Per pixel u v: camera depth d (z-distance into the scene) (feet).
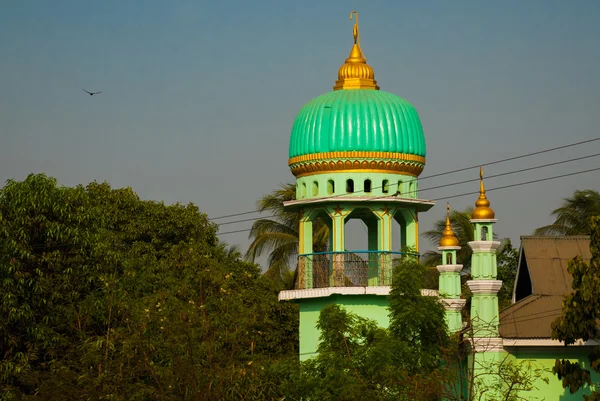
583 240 138.92
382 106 148.25
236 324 136.26
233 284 161.99
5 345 142.72
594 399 110.93
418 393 118.52
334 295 143.43
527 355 127.75
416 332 131.23
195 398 127.44
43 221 146.61
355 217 156.87
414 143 148.36
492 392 124.98
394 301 132.77
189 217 182.60
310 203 148.25
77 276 148.77
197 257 155.12
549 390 127.24
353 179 146.92
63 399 128.98
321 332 135.85
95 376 134.62
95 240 150.10
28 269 145.59
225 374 128.47
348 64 152.66
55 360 136.87
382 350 124.57
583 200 198.29
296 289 148.15
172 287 149.79
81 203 151.74
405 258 139.23
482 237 129.29
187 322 132.05
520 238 140.46
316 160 147.64
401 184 148.15
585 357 127.24
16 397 135.03
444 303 134.92
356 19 153.89
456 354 130.11
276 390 134.00
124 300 144.05
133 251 174.91
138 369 130.41
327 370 124.57
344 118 147.13
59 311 144.87
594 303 112.57
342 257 145.48
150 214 181.57
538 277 134.62
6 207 146.61
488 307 127.13
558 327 115.34
